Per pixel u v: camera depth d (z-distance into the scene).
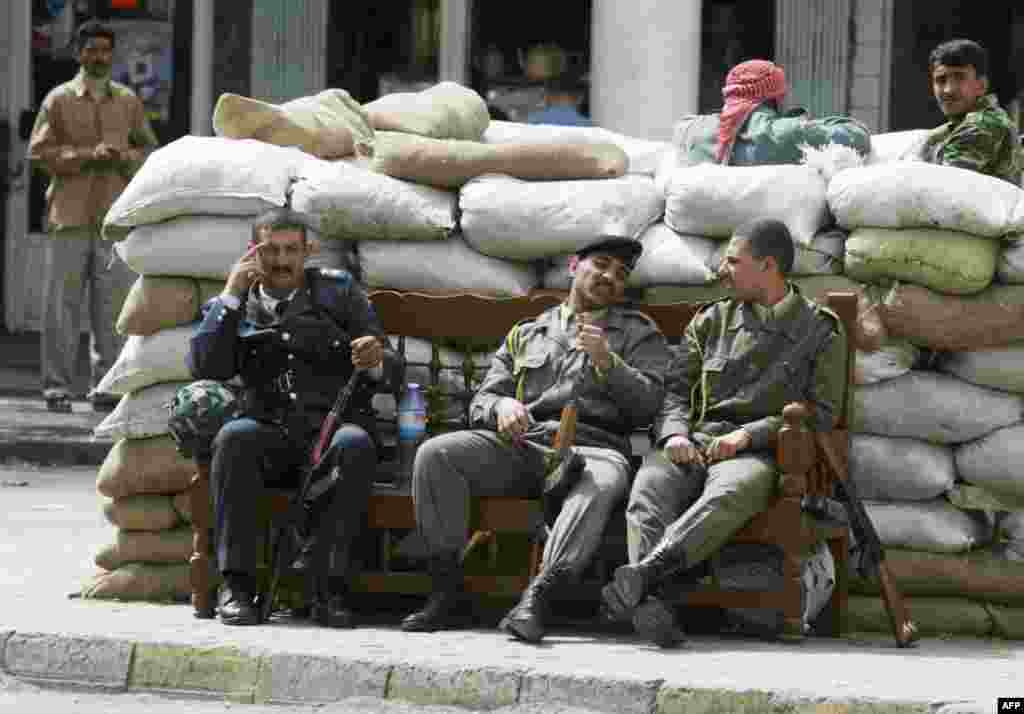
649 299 11.79
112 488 11.77
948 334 11.30
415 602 11.69
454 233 12.04
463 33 27.09
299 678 9.89
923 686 9.45
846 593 11.20
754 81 12.64
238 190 11.79
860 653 10.48
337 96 13.27
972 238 11.28
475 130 13.69
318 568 10.95
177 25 28.05
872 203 11.32
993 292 11.34
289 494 11.10
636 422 11.22
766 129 12.42
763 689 9.25
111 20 28.31
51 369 21.45
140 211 11.77
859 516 10.80
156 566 11.83
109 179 21.36
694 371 11.14
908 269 11.25
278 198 11.82
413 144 12.08
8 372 24.83
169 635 10.38
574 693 9.47
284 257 11.20
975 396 11.35
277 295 11.30
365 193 11.84
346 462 10.79
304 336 11.20
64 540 14.52
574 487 10.71
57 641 10.29
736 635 11.11
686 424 10.96
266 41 27.45
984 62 12.42
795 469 10.59
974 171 11.93
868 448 11.41
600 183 11.88
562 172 12.05
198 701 9.95
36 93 28.94
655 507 10.64
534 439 11.02
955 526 11.34
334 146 12.84
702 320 11.17
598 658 10.03
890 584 10.87
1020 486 11.34
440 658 9.87
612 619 10.72
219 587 11.45
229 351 11.09
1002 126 12.11
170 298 11.81
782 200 11.53
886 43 25.81
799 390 10.91
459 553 10.91
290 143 12.62
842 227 11.62
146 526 11.76
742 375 10.98
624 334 11.30
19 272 29.14
